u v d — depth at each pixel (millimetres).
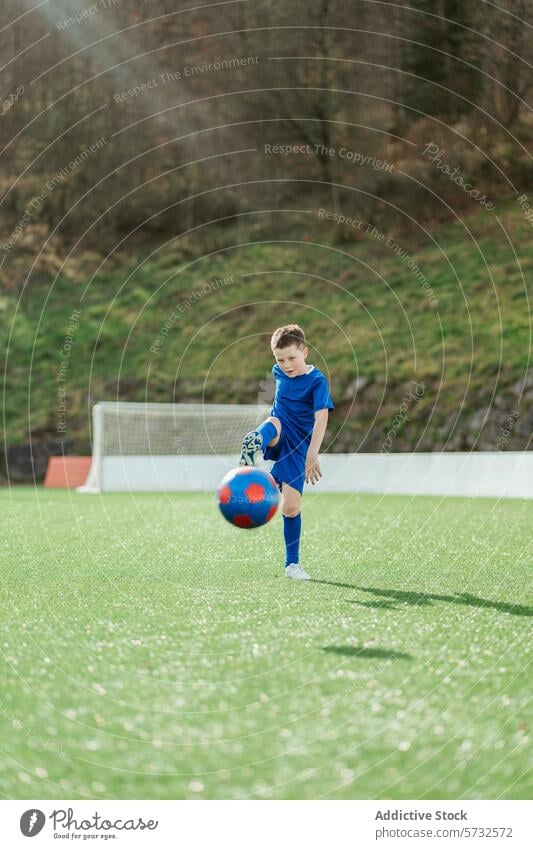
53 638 6461
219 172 47688
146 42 47438
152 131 48094
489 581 8875
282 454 9305
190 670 5645
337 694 5141
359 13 45000
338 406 36312
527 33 43219
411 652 5977
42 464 38750
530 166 43219
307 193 46656
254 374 39125
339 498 22625
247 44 46594
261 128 47125
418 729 4652
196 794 4090
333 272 43000
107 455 33438
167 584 8781
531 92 43906
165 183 47812
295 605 7598
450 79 44625
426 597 7945
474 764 4281
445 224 42938
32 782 4215
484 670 5555
